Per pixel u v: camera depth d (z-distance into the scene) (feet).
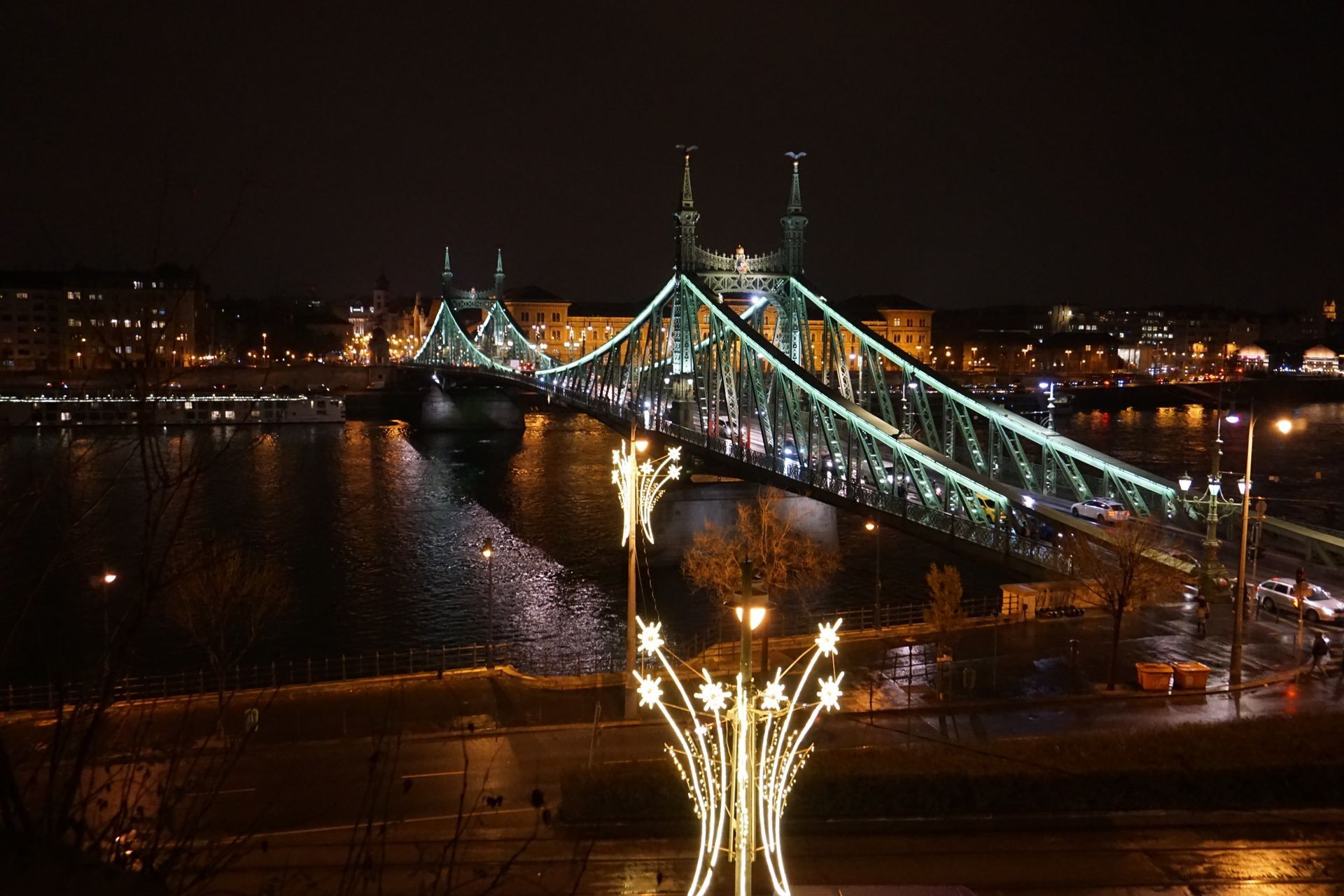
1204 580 146.82
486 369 497.05
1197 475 351.05
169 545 23.50
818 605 191.01
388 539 261.03
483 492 338.34
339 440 490.49
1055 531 172.76
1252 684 111.55
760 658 125.39
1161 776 77.61
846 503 182.09
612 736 100.99
